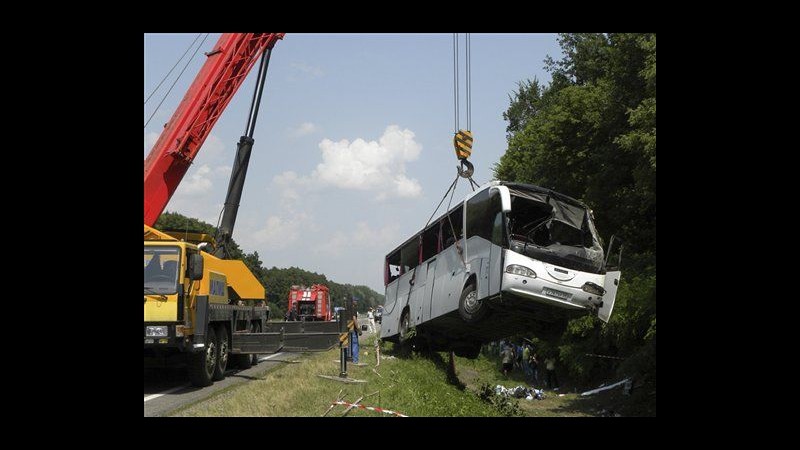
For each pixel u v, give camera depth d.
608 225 30.44
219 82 21.72
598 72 43.00
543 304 17.02
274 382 16.22
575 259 17.05
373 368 20.72
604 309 17.19
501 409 18.41
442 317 21.39
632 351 22.73
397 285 27.62
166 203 21.08
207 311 15.71
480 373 33.84
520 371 35.72
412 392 16.11
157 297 14.48
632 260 25.88
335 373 18.66
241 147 23.03
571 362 27.08
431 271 22.91
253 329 21.64
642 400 20.48
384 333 29.30
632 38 26.98
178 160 21.11
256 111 23.03
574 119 34.03
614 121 29.69
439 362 25.55
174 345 14.50
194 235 21.27
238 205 23.08
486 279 17.73
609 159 30.05
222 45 21.94
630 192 28.58
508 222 16.98
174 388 16.05
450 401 16.20
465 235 19.55
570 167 35.03
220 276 18.31
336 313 23.25
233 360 20.38
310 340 20.34
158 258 14.83
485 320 19.08
